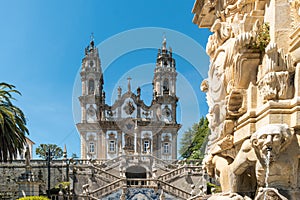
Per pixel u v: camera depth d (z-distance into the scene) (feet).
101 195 66.80
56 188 84.89
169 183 59.72
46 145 134.62
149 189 60.08
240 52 14.61
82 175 76.74
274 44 13.44
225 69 15.53
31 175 84.53
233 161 15.38
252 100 14.64
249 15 15.11
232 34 16.38
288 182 13.06
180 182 59.67
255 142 12.98
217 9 18.49
